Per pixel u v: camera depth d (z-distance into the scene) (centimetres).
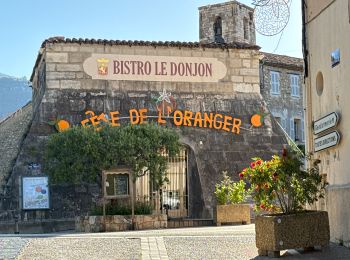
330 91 1334
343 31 1249
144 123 2345
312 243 1113
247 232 1553
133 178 2130
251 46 2745
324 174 1349
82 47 2578
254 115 2700
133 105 2570
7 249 1232
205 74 2688
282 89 4062
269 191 1153
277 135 2720
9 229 2309
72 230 2266
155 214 2031
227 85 2709
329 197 1286
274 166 1160
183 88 2655
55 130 2473
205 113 2639
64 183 2272
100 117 2517
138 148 2153
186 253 1160
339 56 1273
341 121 1268
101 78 2578
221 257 1115
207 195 2533
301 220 1108
